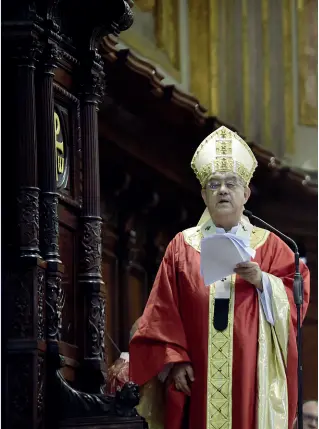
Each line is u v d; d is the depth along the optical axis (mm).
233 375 14086
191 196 22375
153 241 22203
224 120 22844
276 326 14133
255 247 14516
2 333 14414
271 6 23328
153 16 22062
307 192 23250
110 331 21016
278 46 23328
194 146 22109
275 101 23219
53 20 15367
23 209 14680
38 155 15047
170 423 14188
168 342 14219
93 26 16172
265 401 13969
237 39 23094
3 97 14961
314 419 20141
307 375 22516
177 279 14492
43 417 14500
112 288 21203
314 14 23484
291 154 23188
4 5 15039
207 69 22812
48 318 14758
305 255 23297
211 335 14195
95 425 14508
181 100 21297
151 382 14641
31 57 14992
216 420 14031
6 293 14469
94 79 16094
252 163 14797
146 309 14461
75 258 15742
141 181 21719
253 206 23188
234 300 14266
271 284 14133
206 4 22828
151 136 21594
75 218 15797
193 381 14180
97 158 16062
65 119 15781
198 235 14688
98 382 15477
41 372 14508
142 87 20844
